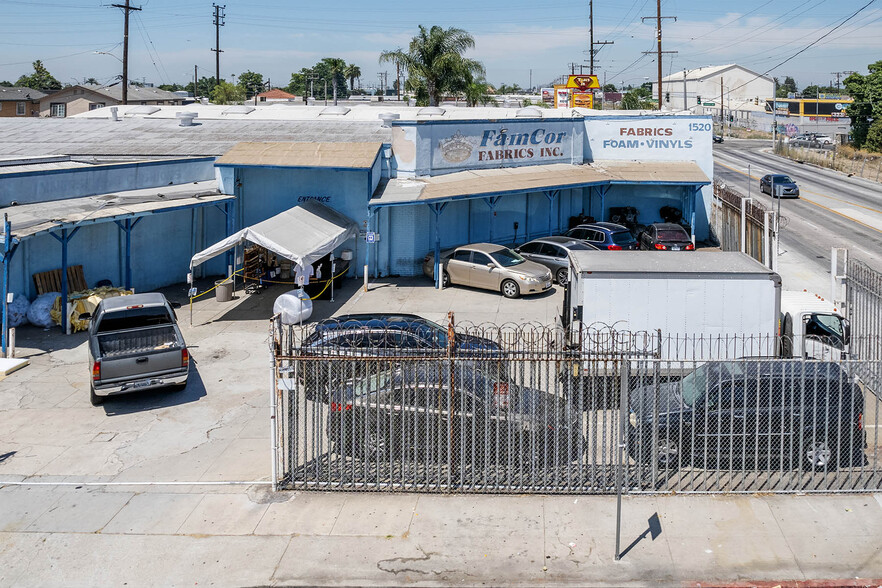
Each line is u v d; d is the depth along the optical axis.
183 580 8.83
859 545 9.23
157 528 9.93
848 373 10.99
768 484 10.69
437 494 10.66
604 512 10.10
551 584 8.66
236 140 30.06
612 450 10.98
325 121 34.19
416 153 26.30
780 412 11.04
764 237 23.27
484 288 23.66
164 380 14.39
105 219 19.81
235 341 18.75
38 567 9.09
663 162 32.84
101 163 25.86
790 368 10.89
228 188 24.78
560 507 10.25
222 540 9.64
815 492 10.47
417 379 10.55
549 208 30.86
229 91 90.00
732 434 10.56
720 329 14.00
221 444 12.71
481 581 8.73
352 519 10.05
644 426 11.36
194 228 25.73
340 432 11.18
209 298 23.41
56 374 16.31
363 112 37.44
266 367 16.75
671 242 26.97
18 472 11.69
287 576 8.88
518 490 10.62
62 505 10.59
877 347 14.95
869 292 15.68
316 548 9.41
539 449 10.84
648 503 10.30
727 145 85.12
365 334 14.16
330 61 94.56
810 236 31.83
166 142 30.05
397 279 25.73
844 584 8.51
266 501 10.59
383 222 25.83
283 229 21.62
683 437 11.34
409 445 11.01
